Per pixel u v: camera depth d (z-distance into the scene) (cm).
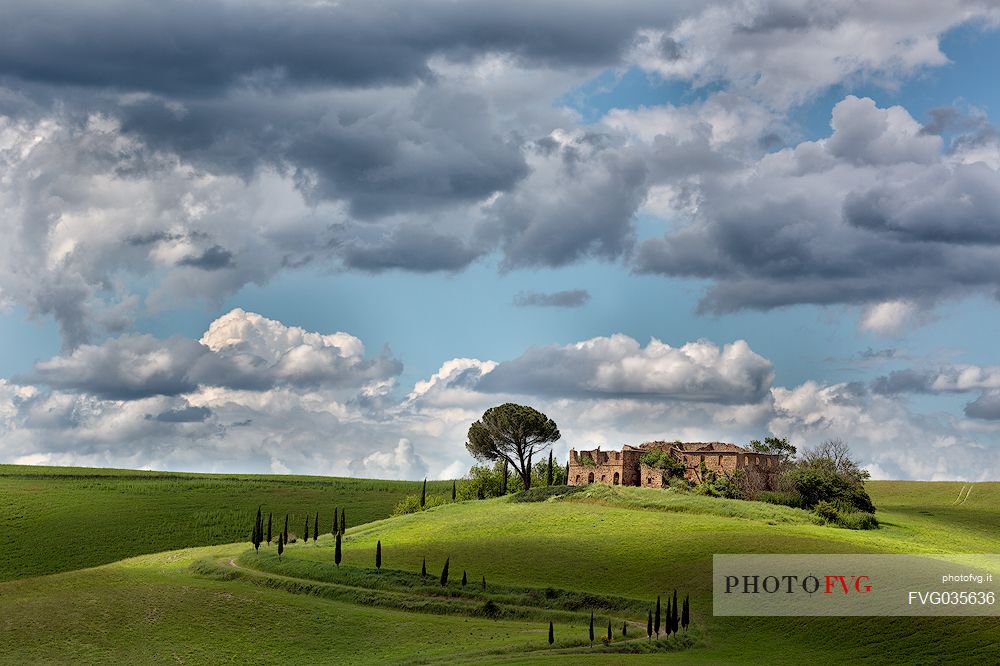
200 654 11250
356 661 11069
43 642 11375
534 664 10012
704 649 11231
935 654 10488
